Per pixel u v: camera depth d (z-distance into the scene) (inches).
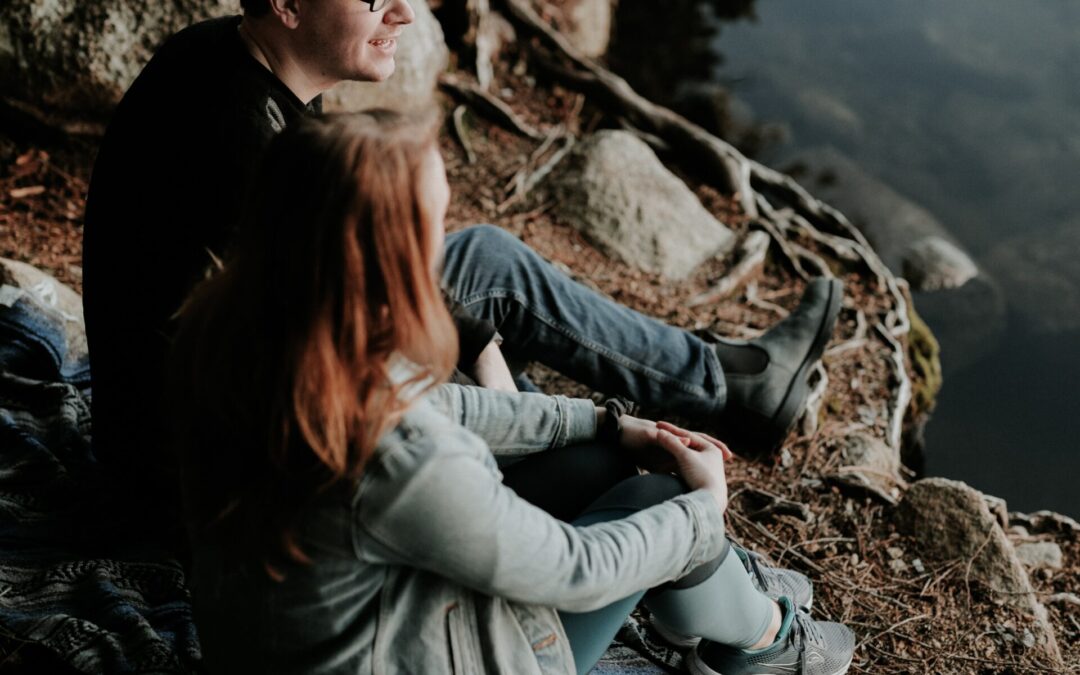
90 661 74.4
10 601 80.7
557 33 192.9
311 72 80.7
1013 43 240.7
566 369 106.4
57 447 97.4
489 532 52.4
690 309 144.3
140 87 77.7
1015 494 138.6
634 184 156.9
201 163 73.5
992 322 172.2
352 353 49.1
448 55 180.7
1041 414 153.8
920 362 152.3
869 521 111.0
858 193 193.9
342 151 47.6
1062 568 114.0
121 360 78.7
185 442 53.5
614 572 58.0
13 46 139.4
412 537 51.5
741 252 153.6
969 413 152.7
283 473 51.0
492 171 165.5
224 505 52.7
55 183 143.7
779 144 204.2
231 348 50.4
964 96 222.7
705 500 64.7
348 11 76.9
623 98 181.3
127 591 83.7
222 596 56.2
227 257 62.9
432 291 50.4
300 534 51.9
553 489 72.1
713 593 71.2
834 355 138.3
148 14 140.5
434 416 52.6
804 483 115.4
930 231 187.3
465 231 101.7
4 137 145.9
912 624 100.2
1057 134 213.6
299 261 48.3
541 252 149.3
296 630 54.8
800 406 113.7
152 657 75.7
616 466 73.4
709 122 206.7
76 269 130.5
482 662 58.0
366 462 50.5
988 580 104.5
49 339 106.5
